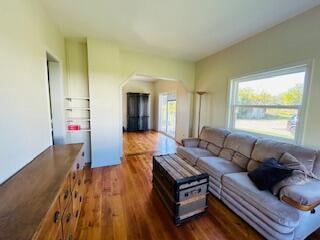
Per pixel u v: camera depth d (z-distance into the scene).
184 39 3.02
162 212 1.98
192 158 2.91
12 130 1.25
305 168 1.73
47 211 0.83
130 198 2.26
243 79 3.12
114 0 1.93
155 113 8.12
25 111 1.47
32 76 1.64
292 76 2.32
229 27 2.54
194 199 1.85
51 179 1.18
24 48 1.48
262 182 1.74
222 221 1.84
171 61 4.17
